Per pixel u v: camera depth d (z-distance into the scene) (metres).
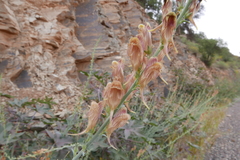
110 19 9.54
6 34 4.90
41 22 5.95
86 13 8.33
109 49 7.61
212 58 20.30
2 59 4.57
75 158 1.23
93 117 1.24
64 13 6.94
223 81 12.41
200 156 3.92
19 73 4.71
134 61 1.22
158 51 1.24
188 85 8.16
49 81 5.00
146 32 1.25
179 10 1.38
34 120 3.00
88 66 6.88
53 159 2.01
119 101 1.22
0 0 4.91
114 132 2.70
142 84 1.23
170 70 9.37
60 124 2.62
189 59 14.05
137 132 2.60
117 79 1.28
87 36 7.75
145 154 3.08
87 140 1.27
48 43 5.68
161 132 3.89
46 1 6.56
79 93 5.09
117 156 2.45
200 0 1.31
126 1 11.66
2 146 2.01
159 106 4.68
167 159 3.47
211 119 5.67
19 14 5.54
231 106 9.64
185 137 4.09
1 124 2.27
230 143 4.91
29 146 2.20
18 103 2.71
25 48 5.12
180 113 4.38
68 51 6.32
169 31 1.21
